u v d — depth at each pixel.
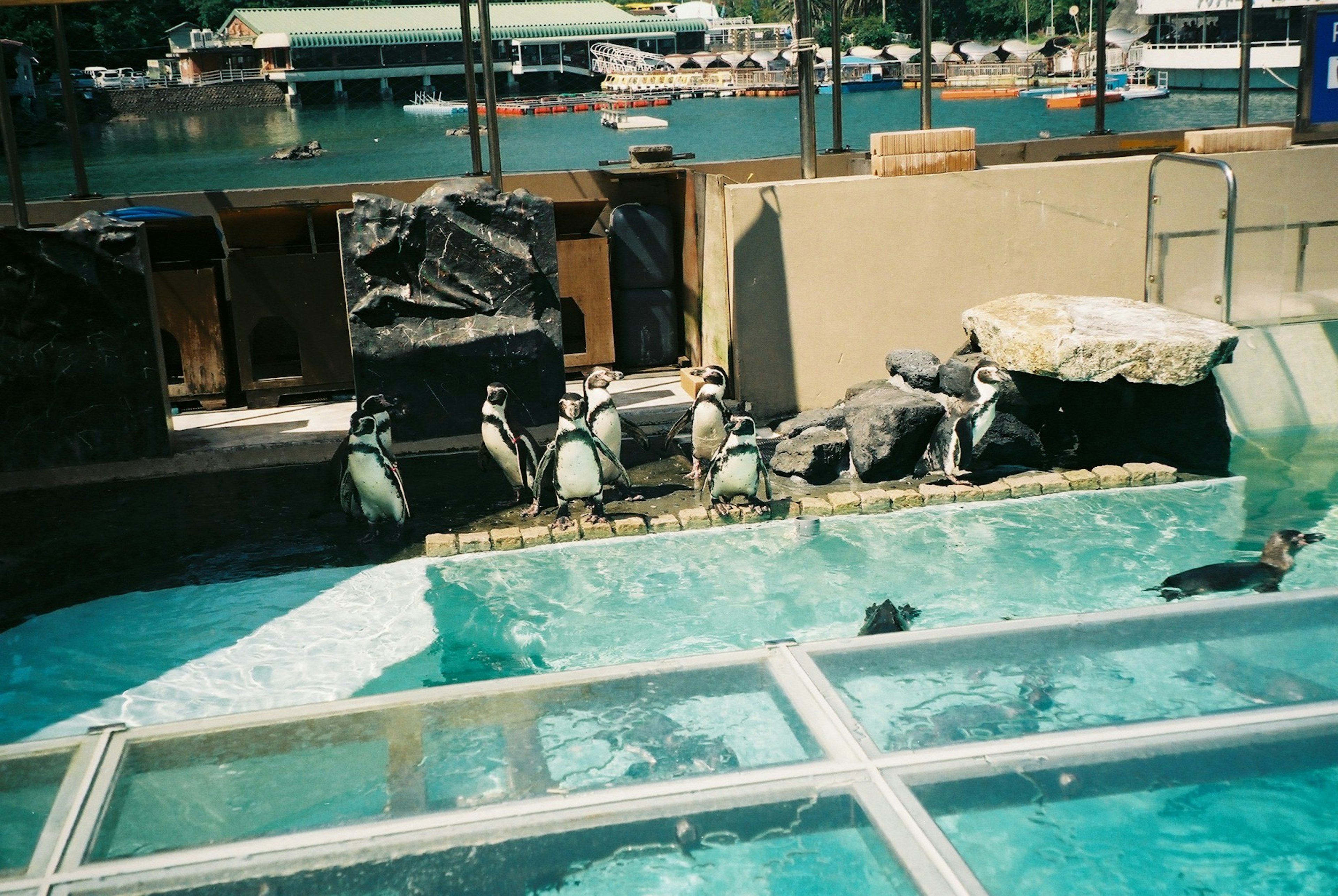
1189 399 8.31
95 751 3.50
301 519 7.60
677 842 3.06
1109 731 3.45
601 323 10.38
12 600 6.45
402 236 8.49
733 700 3.74
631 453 8.85
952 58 67.38
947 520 7.40
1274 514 7.30
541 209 8.70
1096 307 8.69
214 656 5.72
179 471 8.48
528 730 3.58
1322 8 10.32
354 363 8.58
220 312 9.61
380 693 5.29
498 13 51.41
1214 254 8.65
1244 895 3.23
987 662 3.92
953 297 9.62
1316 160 10.25
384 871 2.95
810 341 9.44
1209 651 4.00
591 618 6.08
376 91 42.69
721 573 6.64
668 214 10.40
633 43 56.62
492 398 7.48
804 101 9.47
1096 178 9.60
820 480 8.23
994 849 3.04
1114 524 7.21
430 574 6.74
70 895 2.82
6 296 7.91
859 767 3.30
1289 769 3.33
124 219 9.38
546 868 2.98
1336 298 9.45
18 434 8.15
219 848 2.99
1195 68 53.38
